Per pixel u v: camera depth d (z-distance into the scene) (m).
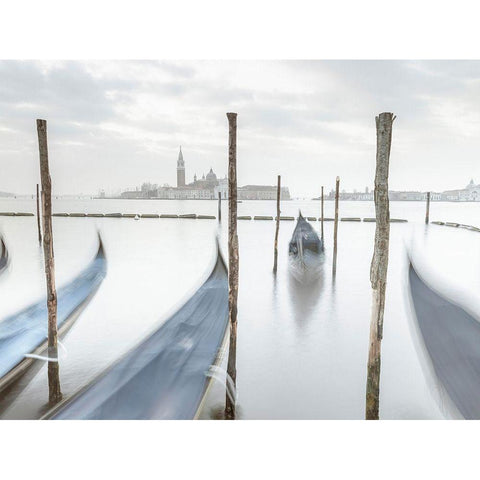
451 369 7.38
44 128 6.00
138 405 5.81
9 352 7.65
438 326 9.04
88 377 7.41
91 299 12.79
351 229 36.19
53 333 6.44
